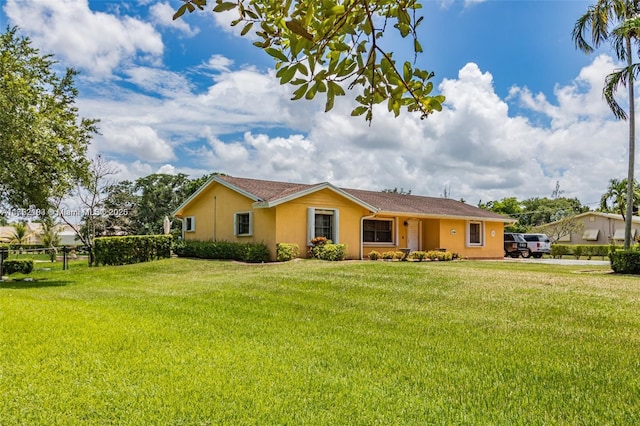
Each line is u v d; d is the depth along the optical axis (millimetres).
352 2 1940
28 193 13789
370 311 7980
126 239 18500
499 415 3566
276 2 2016
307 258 18047
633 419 3514
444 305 8461
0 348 4977
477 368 4801
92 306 8188
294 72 1956
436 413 3588
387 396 3939
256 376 4344
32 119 12688
